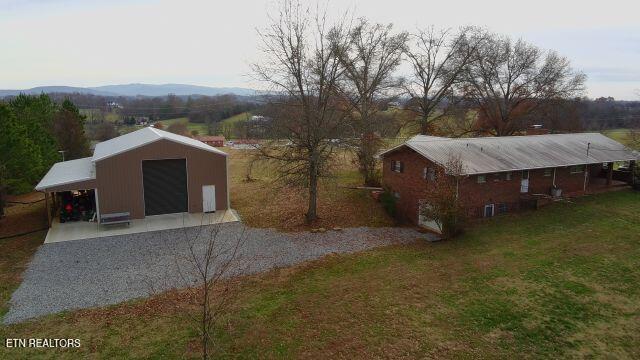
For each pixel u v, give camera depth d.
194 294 15.52
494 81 45.66
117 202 24.61
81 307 14.49
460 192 23.44
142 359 11.50
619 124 65.25
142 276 17.22
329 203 29.11
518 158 26.53
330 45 27.14
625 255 19.28
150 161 25.23
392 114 43.62
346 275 17.55
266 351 11.98
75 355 11.63
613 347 12.41
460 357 11.87
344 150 26.38
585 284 16.39
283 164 28.42
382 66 36.41
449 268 18.12
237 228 24.03
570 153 29.20
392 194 28.08
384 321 13.67
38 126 33.12
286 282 16.78
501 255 19.55
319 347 12.21
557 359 11.87
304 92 24.75
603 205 27.31
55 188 23.16
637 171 31.67
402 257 19.70
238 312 14.15
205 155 26.47
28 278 16.92
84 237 21.98
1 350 11.81
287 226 24.53
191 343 12.27
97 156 25.48
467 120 48.81
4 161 24.03
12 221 24.95
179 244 21.14
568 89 45.72
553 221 24.50
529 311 14.37
